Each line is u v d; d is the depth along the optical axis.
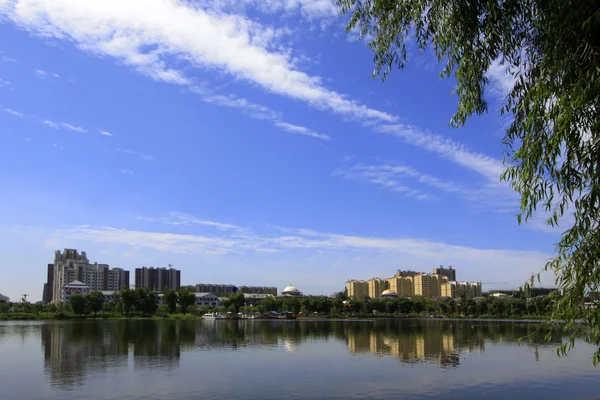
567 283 14.04
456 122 18.81
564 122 13.28
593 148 13.52
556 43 13.99
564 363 62.12
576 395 43.38
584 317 13.91
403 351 78.56
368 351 78.88
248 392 44.19
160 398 41.75
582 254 13.68
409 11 19.02
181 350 79.69
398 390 45.31
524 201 14.80
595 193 13.55
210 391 44.47
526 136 14.86
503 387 46.72
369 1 20.30
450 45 18.48
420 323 192.88
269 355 72.81
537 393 44.25
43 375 53.00
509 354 72.44
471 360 66.00
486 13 17.12
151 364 62.09
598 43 13.41
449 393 44.22
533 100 14.85
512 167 15.67
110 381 49.31
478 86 18.23
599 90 12.85
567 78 13.81
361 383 48.59
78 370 56.69
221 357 69.94
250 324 182.25
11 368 58.12
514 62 17.55
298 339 103.81
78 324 171.75
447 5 17.69
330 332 129.00
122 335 112.94
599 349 14.23
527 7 16.08
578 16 13.39
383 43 20.17
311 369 57.78
